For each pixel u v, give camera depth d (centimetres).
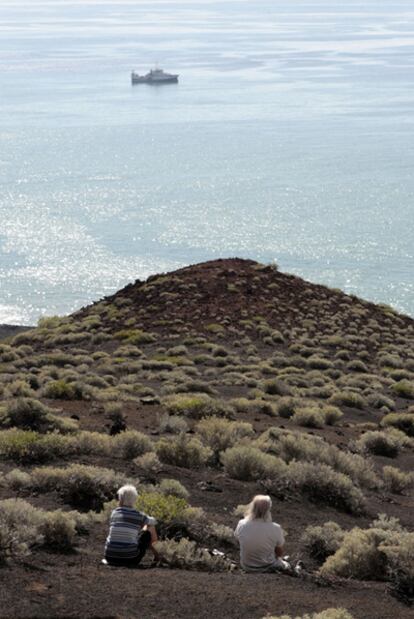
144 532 1161
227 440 2117
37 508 1334
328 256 10356
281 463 1880
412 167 16812
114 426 2212
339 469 2047
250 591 1064
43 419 2175
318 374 3956
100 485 1530
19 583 992
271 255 10444
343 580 1186
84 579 1038
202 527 1364
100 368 3791
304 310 5153
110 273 9600
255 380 3647
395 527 1509
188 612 964
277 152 18712
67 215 12538
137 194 14162
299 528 1552
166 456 1903
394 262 10069
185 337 4547
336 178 15712
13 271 9588
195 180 15475
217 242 11031
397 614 1050
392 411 3409
